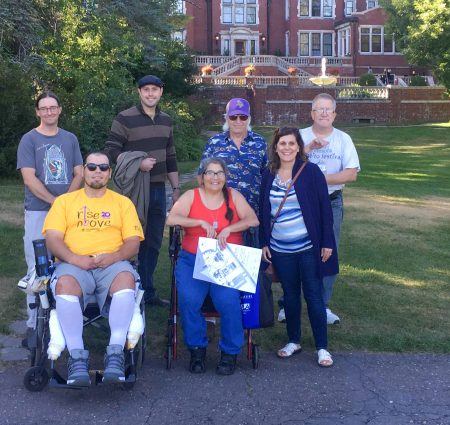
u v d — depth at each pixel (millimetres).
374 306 7047
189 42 57656
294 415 4594
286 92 44750
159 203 6617
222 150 5996
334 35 60062
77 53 21438
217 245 5254
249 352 5387
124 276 5059
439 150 28906
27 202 5727
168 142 6684
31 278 5055
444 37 38812
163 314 6652
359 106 45812
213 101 43625
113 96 20844
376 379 5211
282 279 5648
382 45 58031
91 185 5246
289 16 59281
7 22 17844
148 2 26672
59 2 21469
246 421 4496
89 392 4883
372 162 23328
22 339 5906
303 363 5539
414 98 46625
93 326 6109
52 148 5664
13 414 4523
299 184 5496
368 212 12641
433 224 11672
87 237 5227
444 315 6828
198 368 5266
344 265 8672
